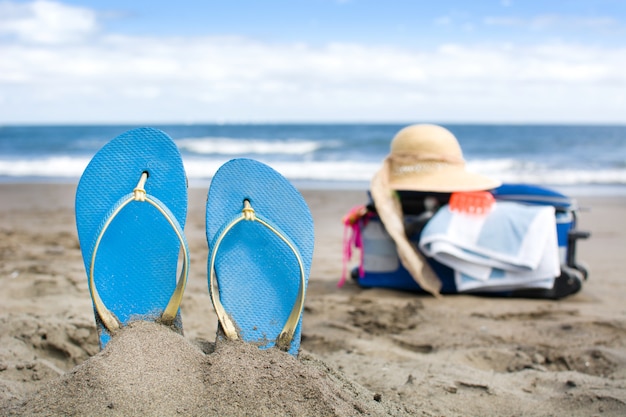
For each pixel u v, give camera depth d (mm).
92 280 493
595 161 4883
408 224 1104
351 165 4652
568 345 828
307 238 555
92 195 549
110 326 498
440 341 849
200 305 962
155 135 569
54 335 750
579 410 606
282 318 532
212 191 555
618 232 1768
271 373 450
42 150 6797
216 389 432
